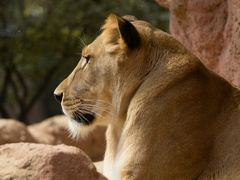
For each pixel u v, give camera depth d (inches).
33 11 1150.3
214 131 342.0
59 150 307.9
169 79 347.3
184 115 340.8
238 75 430.6
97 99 369.7
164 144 337.7
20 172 303.1
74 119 381.1
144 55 354.0
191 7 473.4
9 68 1141.7
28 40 1117.1
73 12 1107.3
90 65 370.3
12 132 685.3
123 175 339.9
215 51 463.8
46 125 767.7
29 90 1389.0
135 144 341.4
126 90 356.5
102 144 757.9
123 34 346.9
